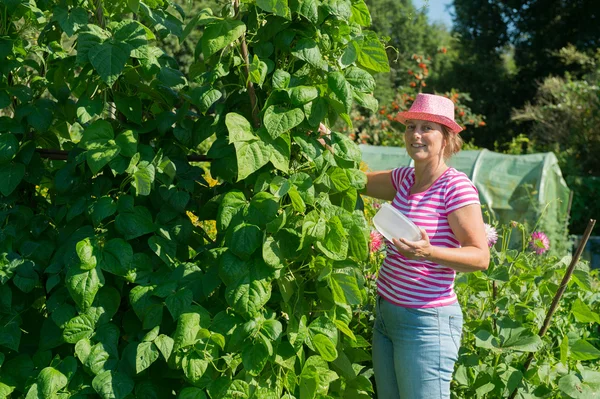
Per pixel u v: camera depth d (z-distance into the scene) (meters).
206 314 2.07
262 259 2.07
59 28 2.49
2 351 2.29
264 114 2.08
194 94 2.11
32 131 2.50
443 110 2.44
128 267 2.11
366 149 8.99
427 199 2.40
